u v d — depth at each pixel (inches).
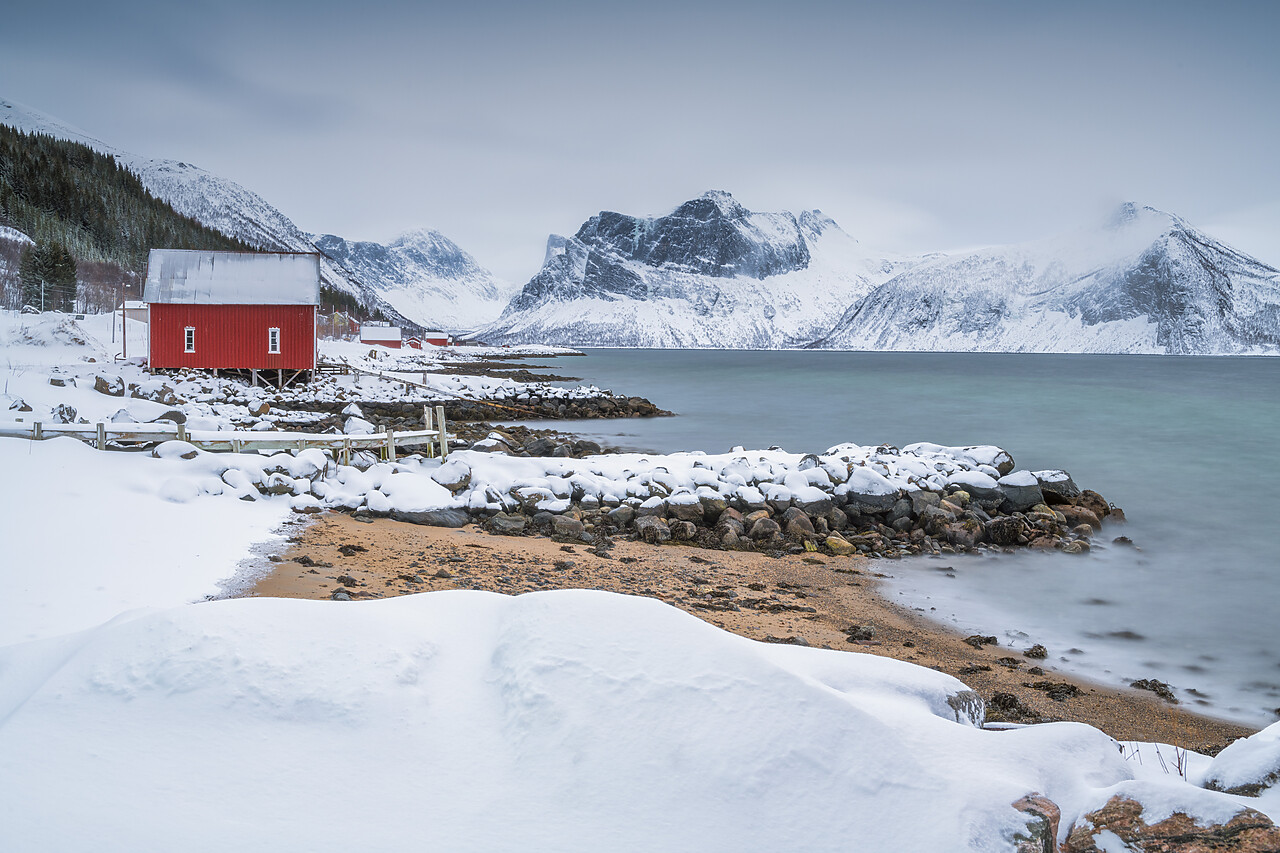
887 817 127.9
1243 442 1304.1
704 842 125.0
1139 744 240.7
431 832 123.8
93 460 581.3
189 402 1122.7
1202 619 478.6
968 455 844.0
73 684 144.6
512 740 143.2
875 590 514.6
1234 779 170.6
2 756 127.0
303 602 172.4
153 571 400.2
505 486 671.1
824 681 176.1
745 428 1505.9
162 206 6412.4
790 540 630.5
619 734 140.3
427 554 499.8
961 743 149.9
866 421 1626.5
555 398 1847.9
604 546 568.4
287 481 616.4
